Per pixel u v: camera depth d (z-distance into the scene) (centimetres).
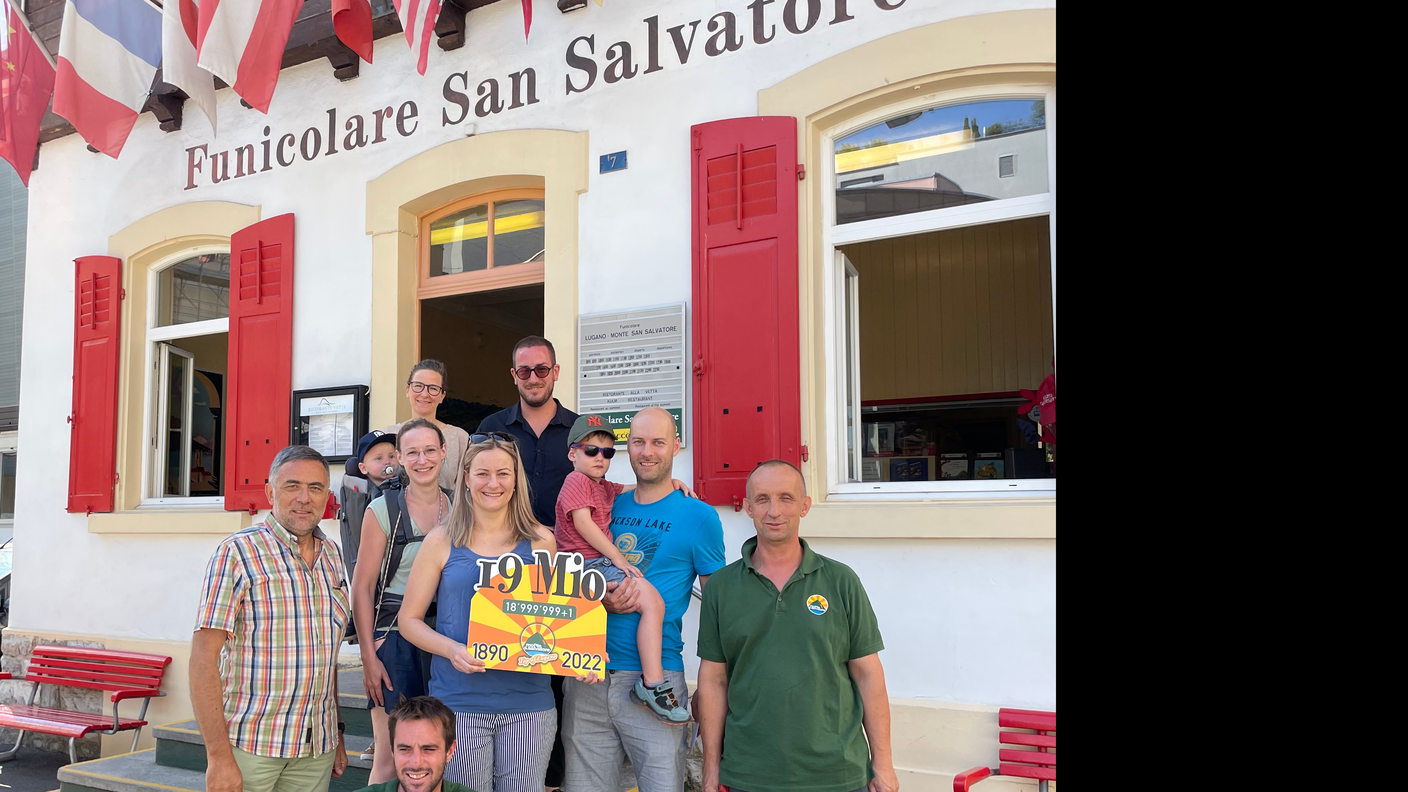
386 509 345
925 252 626
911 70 425
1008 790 380
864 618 275
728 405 445
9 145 614
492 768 298
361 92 578
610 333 483
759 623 273
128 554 638
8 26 620
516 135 520
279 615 293
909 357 629
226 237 618
